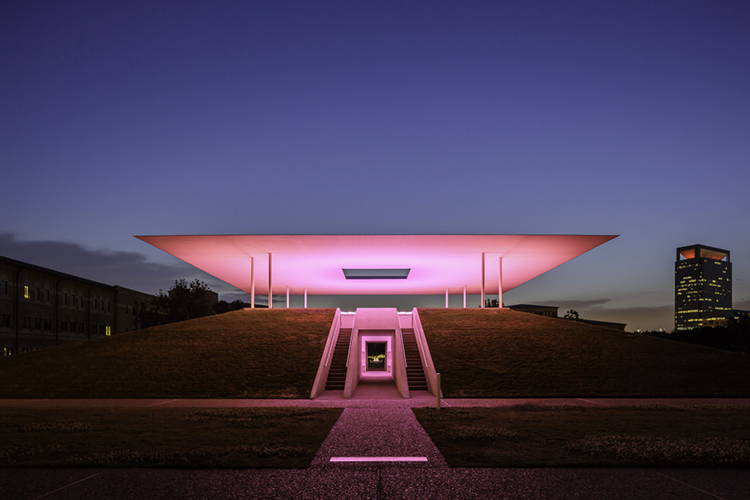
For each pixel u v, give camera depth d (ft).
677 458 25.08
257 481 22.13
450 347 78.07
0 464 24.40
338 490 20.95
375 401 56.90
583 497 20.16
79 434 32.19
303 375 66.95
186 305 158.92
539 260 105.70
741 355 75.41
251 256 101.96
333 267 113.39
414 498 20.04
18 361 75.15
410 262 107.04
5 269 141.90
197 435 31.78
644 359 73.15
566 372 68.28
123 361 72.74
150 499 19.95
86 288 184.65
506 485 21.59
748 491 20.84
